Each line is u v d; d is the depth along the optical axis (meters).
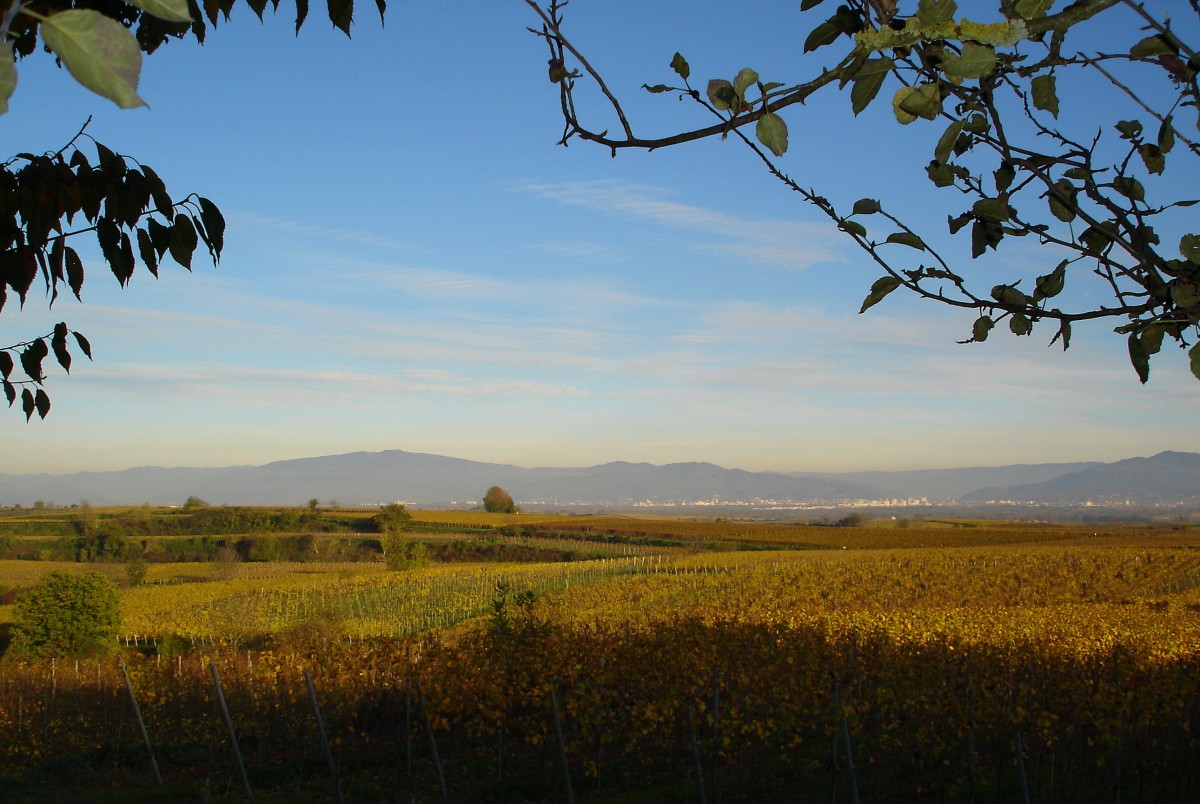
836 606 35.06
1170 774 10.09
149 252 2.29
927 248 1.26
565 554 70.31
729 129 1.24
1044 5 1.02
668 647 12.70
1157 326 1.24
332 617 34.53
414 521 95.00
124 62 0.68
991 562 50.16
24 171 2.18
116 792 12.12
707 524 102.94
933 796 10.06
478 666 12.44
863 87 1.12
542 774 11.83
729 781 10.66
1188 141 1.17
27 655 24.52
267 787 12.34
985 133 1.24
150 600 46.41
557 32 1.41
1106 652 13.82
